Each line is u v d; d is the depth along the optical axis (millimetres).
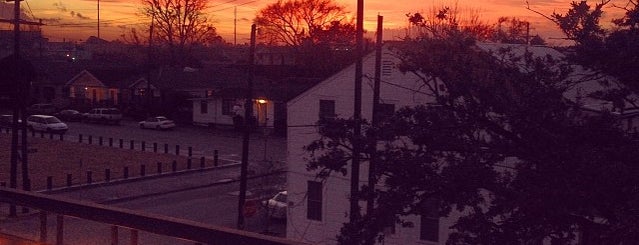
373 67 22141
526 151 9836
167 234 6199
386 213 10641
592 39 9719
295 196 24172
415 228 20859
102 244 14242
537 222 9789
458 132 10445
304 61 73438
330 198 23297
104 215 6785
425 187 10500
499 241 9875
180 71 72750
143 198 33156
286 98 57719
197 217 29375
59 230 7391
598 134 9469
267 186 31766
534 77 10109
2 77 50594
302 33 74000
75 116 71625
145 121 64688
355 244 10664
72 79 79375
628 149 9055
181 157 45688
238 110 62406
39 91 82438
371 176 11172
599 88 14242
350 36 72000
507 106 10000
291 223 24250
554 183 8961
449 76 10523
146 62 91625
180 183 36625
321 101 23609
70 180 33781
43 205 7484
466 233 10930
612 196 8773
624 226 7945
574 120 9789
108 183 35344
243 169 26891
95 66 85312
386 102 21812
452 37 10656
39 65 82312
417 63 10828
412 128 10727
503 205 9844
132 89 74688
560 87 10789
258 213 30078
